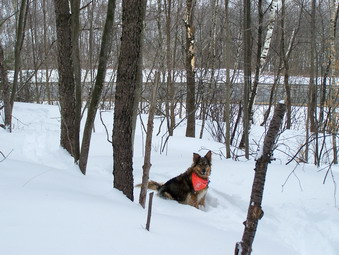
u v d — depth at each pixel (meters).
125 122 4.81
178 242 3.36
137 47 4.64
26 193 3.85
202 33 16.91
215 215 5.70
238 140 13.54
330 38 12.46
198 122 15.48
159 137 11.41
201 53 15.05
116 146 4.89
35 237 2.81
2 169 4.87
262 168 2.63
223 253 3.36
